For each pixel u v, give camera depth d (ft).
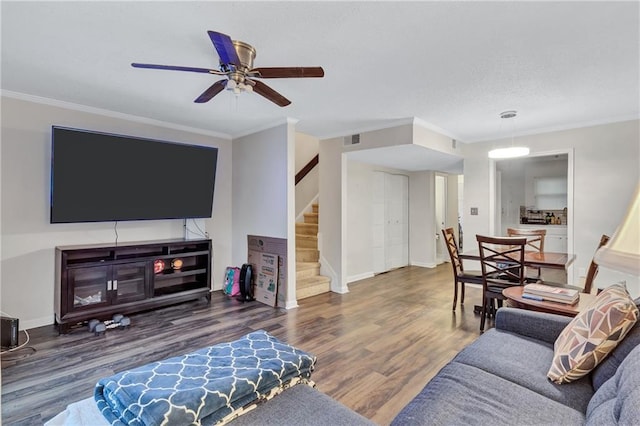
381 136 14.55
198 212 14.40
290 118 13.47
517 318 6.79
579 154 14.12
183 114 13.03
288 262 13.57
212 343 9.89
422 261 23.03
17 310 10.91
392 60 8.20
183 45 7.57
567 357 5.01
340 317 12.26
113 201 12.03
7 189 10.77
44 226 11.45
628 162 13.01
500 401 4.42
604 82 9.55
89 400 4.49
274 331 10.84
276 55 7.93
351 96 10.80
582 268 13.98
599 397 4.11
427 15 6.31
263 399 4.47
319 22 6.56
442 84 9.75
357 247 18.99
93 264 11.07
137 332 10.71
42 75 9.35
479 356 5.74
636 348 4.15
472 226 17.34
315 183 22.67
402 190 23.00
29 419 6.36
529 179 23.24
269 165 14.52
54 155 10.71
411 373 8.12
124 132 13.16
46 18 6.50
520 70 8.77
